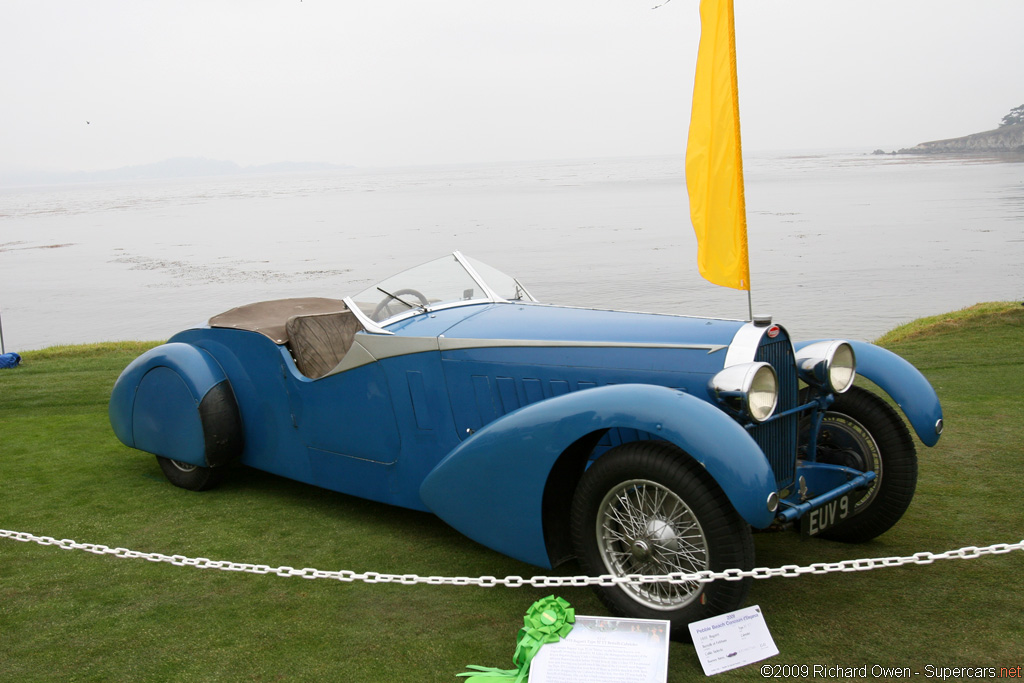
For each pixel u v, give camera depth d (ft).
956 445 16.51
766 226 254.88
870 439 11.52
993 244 180.04
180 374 14.70
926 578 10.41
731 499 8.20
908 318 82.74
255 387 14.64
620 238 227.81
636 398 9.14
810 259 157.48
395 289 13.76
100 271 197.26
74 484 15.87
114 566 11.55
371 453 12.95
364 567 11.44
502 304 13.48
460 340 11.79
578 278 132.98
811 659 8.48
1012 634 8.85
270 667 8.57
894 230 227.20
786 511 9.41
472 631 9.36
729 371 9.34
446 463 11.07
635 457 9.05
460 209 453.17
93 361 34.73
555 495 10.30
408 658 8.72
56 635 9.41
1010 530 11.97
